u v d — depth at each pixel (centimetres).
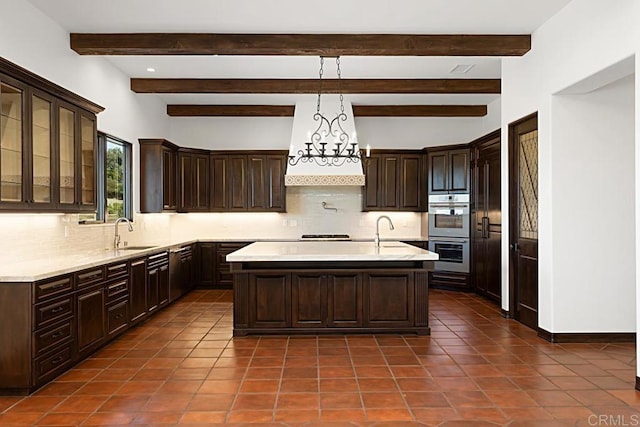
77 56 494
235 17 443
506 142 558
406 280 488
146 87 648
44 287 342
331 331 487
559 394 329
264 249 531
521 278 535
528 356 413
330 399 322
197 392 335
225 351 433
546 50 458
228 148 845
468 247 750
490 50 489
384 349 437
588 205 449
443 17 446
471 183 746
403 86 651
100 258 446
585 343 450
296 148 744
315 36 482
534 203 500
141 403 316
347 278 486
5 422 288
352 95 738
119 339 474
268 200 815
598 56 377
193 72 622
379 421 288
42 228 436
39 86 378
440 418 292
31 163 368
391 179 824
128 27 464
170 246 631
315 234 851
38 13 422
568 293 450
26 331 329
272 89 650
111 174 605
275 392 335
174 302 669
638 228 330
